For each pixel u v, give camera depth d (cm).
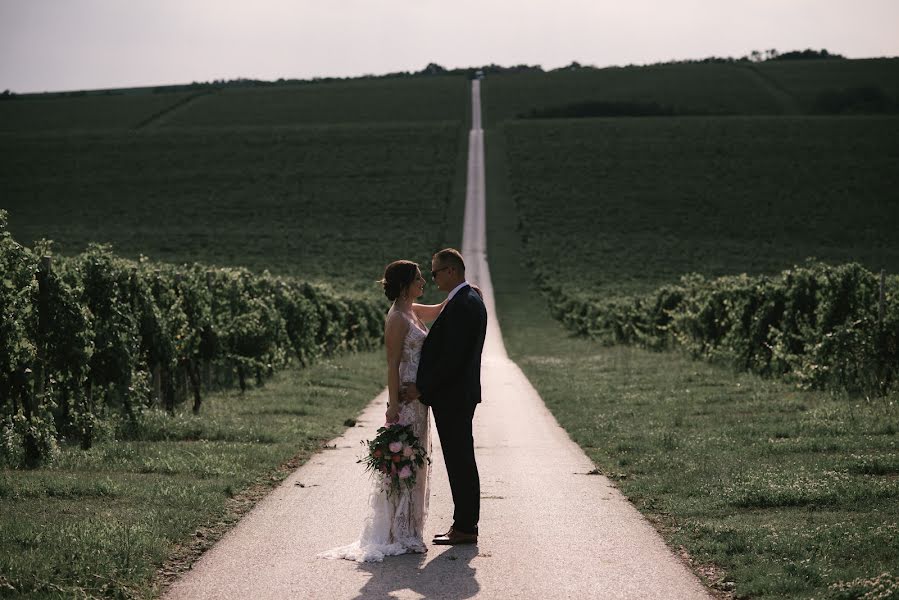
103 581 509
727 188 9456
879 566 539
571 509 730
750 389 1620
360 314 3184
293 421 1248
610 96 15525
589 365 2380
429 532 668
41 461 902
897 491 745
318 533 645
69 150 11456
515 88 16550
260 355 1775
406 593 511
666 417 1299
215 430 1129
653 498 765
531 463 962
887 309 1478
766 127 11856
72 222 8325
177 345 1412
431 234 7900
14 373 933
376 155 11031
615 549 606
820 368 1491
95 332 1117
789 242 7725
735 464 898
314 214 8700
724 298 2320
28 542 579
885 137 11050
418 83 17188
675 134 11719
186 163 10794
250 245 7400
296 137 12000
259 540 624
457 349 614
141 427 1117
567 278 6356
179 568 557
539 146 11481
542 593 511
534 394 1777
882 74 16025
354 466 926
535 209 8850
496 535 646
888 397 1366
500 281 6462
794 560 566
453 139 11769
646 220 8488
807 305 1831
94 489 747
